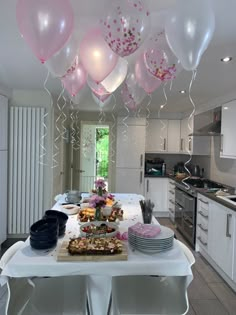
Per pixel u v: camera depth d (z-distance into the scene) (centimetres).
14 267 135
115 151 571
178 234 425
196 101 408
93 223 188
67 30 133
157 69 179
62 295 158
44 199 383
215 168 427
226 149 337
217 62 227
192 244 371
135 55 216
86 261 140
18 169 376
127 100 283
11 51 216
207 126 399
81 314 144
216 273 299
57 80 310
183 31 131
